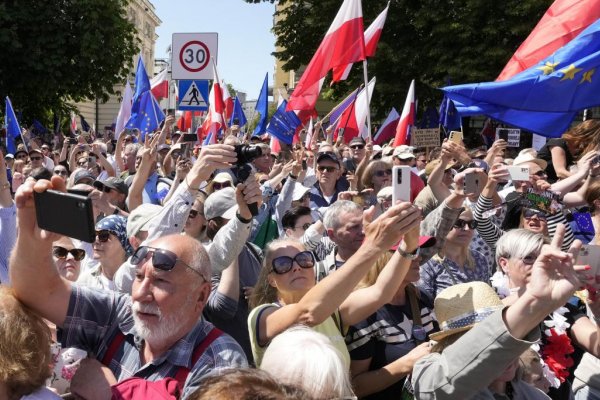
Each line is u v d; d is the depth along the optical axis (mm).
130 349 2680
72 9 21328
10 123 12320
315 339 2160
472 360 2332
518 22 17016
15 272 2412
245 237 3473
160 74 15875
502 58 17578
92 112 40094
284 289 3098
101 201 5348
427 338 3381
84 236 2027
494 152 6008
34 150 9664
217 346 2564
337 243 3896
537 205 4539
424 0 18688
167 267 2514
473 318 2732
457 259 4332
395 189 2727
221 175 5078
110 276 4027
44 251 2365
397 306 3400
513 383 2791
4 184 4250
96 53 21875
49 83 21516
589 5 5574
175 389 2377
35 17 21016
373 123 21406
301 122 10844
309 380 2031
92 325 2697
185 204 3420
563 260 2229
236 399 1679
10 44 20688
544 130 5441
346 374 2109
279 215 5945
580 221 4906
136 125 12805
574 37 5586
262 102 13422
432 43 18609
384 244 2623
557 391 3355
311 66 8086
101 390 2514
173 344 2564
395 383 3207
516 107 5273
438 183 5340
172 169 8672
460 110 5535
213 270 3494
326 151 7070
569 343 3326
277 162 8461
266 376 1770
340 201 3982
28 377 2162
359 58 7848
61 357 2807
